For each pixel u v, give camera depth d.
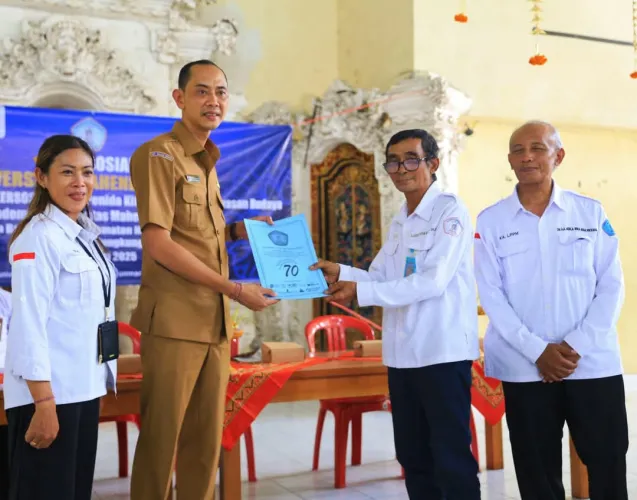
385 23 6.21
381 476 3.49
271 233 2.33
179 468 2.17
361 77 6.57
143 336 2.12
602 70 6.66
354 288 2.23
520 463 2.35
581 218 2.32
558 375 2.21
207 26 6.01
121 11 5.44
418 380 2.24
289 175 5.65
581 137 6.86
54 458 1.79
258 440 4.31
